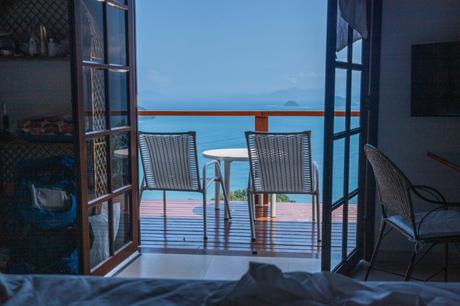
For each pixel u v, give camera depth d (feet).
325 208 8.95
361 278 10.06
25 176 9.57
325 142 8.76
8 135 9.45
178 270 10.40
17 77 10.13
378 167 8.40
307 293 3.85
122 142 10.75
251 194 12.74
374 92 10.72
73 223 9.34
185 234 13.15
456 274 10.17
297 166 12.23
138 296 4.40
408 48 10.57
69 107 10.11
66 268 9.28
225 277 9.98
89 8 9.20
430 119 10.65
